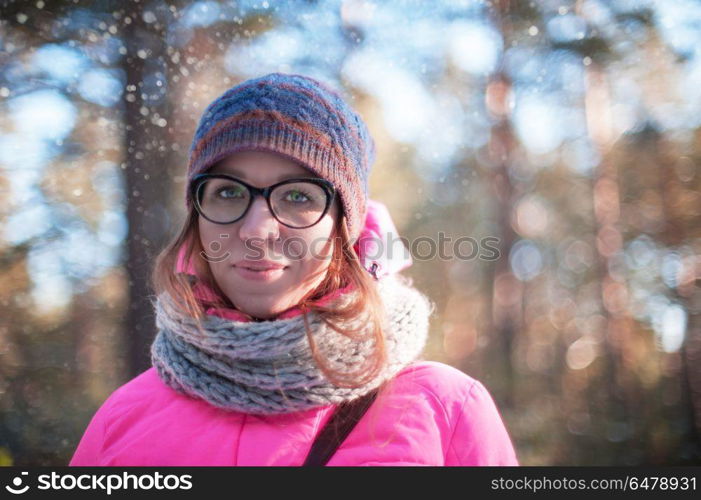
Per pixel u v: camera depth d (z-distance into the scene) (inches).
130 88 107.4
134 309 115.2
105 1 106.3
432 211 355.9
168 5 108.0
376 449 45.3
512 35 251.6
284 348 46.1
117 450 48.9
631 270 363.6
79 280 182.4
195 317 47.5
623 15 248.7
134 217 110.9
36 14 105.9
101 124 119.5
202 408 48.9
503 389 330.0
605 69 287.3
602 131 352.2
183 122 111.1
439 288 410.9
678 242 339.0
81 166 133.0
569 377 404.2
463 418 47.9
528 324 495.2
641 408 323.6
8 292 179.0
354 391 46.7
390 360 48.1
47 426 164.6
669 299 346.3
